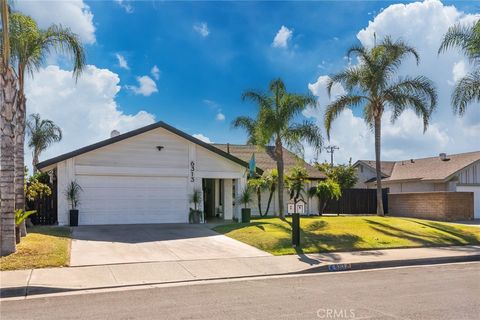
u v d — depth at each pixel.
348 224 17.55
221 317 6.29
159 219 19.44
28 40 13.53
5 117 10.84
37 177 20.55
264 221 18.72
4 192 10.75
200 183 20.27
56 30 13.88
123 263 10.59
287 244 13.18
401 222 18.67
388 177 36.22
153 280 9.16
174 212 19.72
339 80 22.61
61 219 17.80
